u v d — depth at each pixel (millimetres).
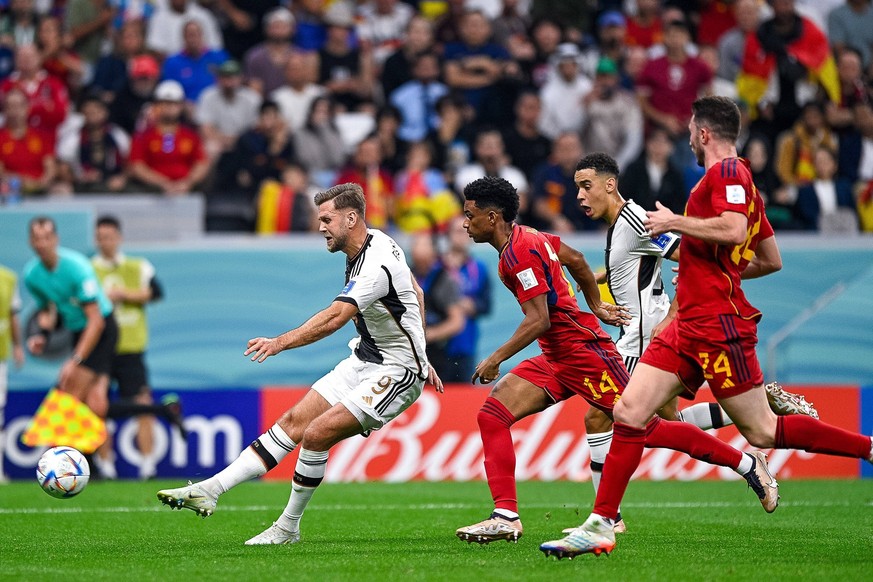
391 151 52375
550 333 22750
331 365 46750
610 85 54156
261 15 60625
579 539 19188
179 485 39219
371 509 31141
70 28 59000
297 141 52125
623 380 22641
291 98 54500
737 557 20734
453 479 41938
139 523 27641
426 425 42156
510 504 22188
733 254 19297
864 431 43062
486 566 19406
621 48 57719
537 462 41969
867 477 42656
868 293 47875
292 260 46781
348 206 22219
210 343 46406
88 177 52531
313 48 59281
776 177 52250
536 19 58844
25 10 58812
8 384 45656
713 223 18453
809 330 47531
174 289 46281
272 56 56562
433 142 52781
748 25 56688
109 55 57062
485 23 56750
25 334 45875
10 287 42656
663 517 28766
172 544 23328
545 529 26062
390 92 56438
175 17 58844
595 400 22734
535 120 53625
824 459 42719
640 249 24438
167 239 49438
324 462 22859
